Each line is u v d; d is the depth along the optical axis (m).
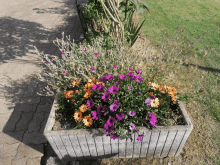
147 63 3.29
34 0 7.56
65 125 2.00
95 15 4.04
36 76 3.59
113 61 2.87
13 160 2.32
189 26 4.68
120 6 3.09
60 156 2.12
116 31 3.57
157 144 2.01
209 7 5.63
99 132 1.79
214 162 2.16
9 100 3.13
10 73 3.71
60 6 6.76
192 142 2.36
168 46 3.96
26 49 4.42
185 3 5.99
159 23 4.91
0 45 4.64
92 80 2.22
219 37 4.16
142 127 1.81
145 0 6.30
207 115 2.64
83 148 2.02
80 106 1.93
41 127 2.69
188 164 2.16
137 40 4.27
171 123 1.93
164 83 3.00
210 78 3.17
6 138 2.57
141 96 1.90
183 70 3.34
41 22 5.68
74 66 2.70
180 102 2.08
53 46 4.46
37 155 2.36
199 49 3.81
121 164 2.21
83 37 4.54
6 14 6.45
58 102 2.12
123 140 1.91
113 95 1.86
